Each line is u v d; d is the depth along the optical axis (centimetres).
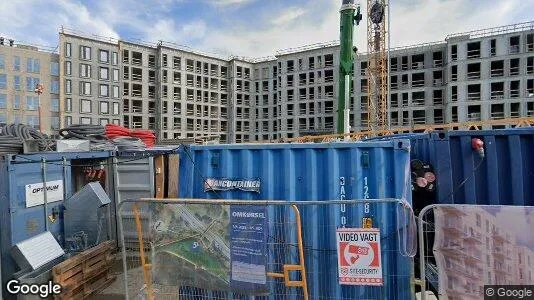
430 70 5306
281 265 443
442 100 5241
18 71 5097
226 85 7238
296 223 455
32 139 666
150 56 6200
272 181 487
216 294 457
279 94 6688
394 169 451
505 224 358
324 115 6131
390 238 438
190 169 519
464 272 369
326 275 442
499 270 358
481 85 4788
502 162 484
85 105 5428
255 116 7375
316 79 6238
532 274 349
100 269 657
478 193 489
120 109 5756
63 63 5250
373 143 459
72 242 661
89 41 5484
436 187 500
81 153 729
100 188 724
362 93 5712
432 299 427
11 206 552
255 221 409
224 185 501
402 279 429
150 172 866
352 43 1041
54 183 657
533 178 470
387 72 5088
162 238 436
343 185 464
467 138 495
